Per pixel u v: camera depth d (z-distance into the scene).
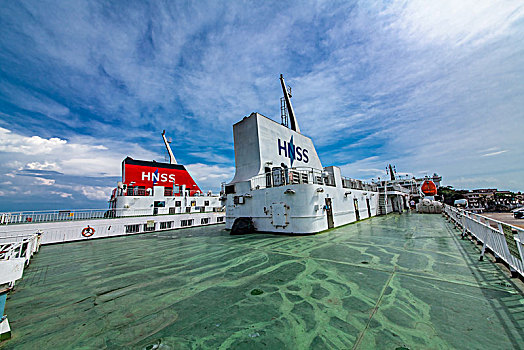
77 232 15.34
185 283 5.27
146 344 2.88
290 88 23.45
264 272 5.81
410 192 40.72
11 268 3.77
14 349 2.90
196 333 3.09
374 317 3.29
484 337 2.71
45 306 4.30
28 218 14.84
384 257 6.83
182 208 25.95
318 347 2.64
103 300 4.49
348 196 17.69
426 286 4.42
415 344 2.62
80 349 2.86
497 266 5.52
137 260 8.16
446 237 9.92
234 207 16.33
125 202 22.02
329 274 5.40
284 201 13.02
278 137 18.53
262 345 2.73
